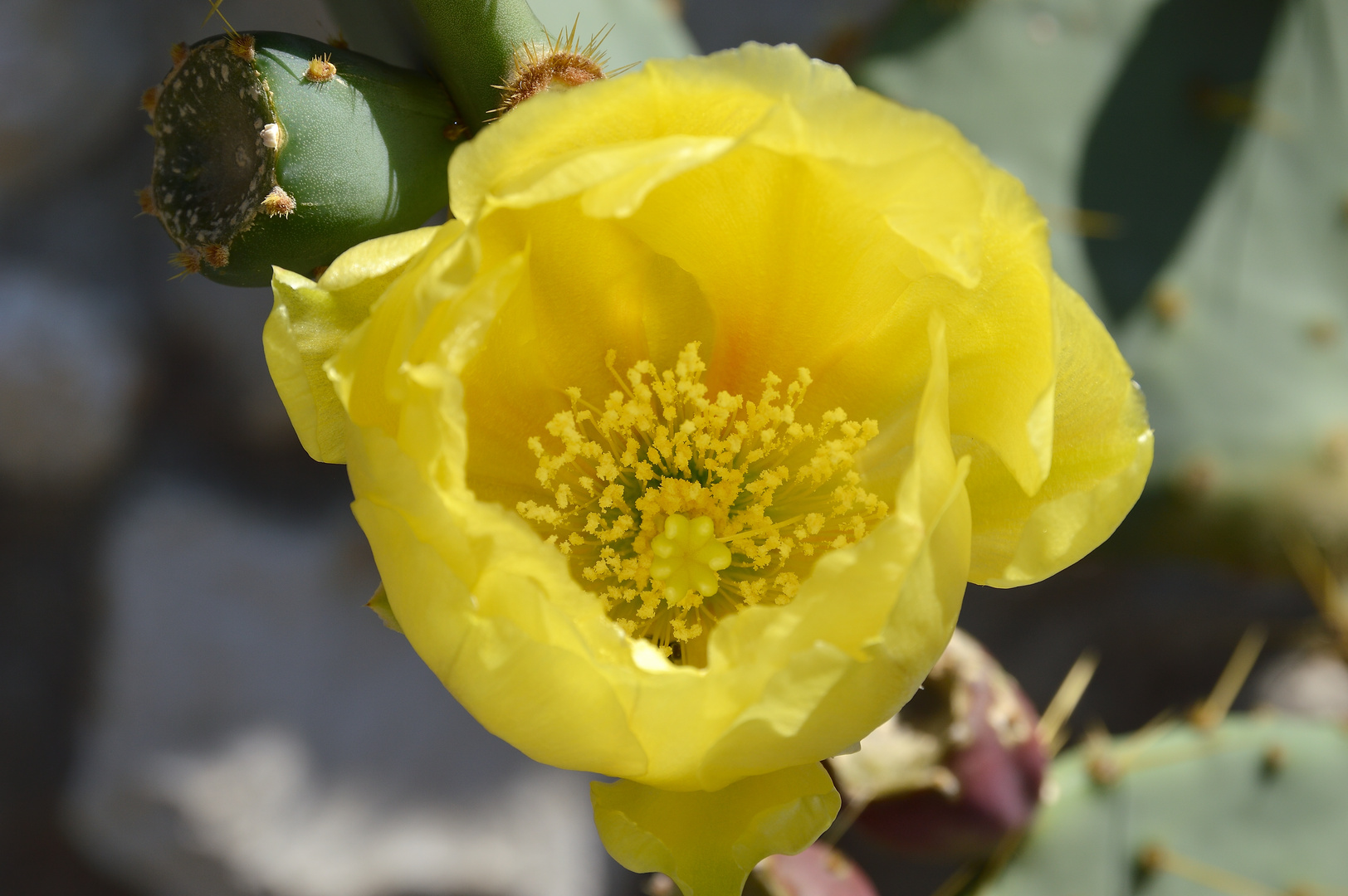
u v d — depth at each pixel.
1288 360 0.27
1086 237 0.27
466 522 0.18
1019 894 0.24
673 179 0.18
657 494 0.20
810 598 0.17
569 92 0.17
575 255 0.19
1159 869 0.24
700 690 0.17
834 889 0.22
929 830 0.23
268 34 0.19
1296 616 0.46
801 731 0.17
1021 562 0.18
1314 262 0.27
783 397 0.20
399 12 0.19
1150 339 0.27
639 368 0.20
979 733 0.22
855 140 0.17
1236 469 0.26
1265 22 0.27
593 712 0.17
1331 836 0.24
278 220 0.19
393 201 0.19
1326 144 0.27
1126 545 0.27
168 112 0.19
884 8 0.47
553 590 0.18
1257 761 0.25
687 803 0.18
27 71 0.46
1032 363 0.18
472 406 0.20
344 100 0.19
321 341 0.18
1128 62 0.27
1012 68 0.27
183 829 0.47
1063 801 0.24
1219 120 0.27
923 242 0.18
